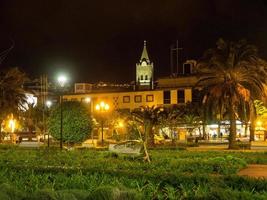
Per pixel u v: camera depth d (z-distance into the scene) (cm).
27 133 7800
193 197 1040
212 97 4131
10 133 7606
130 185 1279
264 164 2495
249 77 4112
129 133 3466
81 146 4391
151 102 8912
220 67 4100
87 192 917
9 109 5781
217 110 4138
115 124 6738
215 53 4150
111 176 1476
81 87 10050
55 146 4269
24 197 879
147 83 11362
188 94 8519
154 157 2681
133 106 9112
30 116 7794
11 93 5800
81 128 4075
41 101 7925
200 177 1351
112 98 9331
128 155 2736
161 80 9169
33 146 4434
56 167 1853
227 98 4109
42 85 7662
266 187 1186
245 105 4069
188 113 6222
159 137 5616
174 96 8675
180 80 8925
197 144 5094
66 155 2877
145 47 13562
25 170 1716
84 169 1734
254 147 4050
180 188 1211
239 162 2362
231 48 4081
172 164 2214
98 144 4894
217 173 1941
